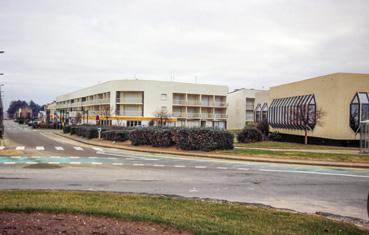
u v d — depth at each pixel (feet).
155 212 24.17
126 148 93.61
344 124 116.47
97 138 134.92
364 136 83.20
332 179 47.60
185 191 36.24
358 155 76.89
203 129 84.17
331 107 120.78
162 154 82.28
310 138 133.80
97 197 29.19
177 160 69.67
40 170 49.29
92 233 17.88
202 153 79.56
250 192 36.91
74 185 37.73
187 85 245.45
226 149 84.74
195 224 21.08
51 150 85.35
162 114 224.12
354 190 39.22
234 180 44.75
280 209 28.35
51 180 40.78
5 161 59.93
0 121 155.12
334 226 22.94
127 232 18.44
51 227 18.67
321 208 30.42
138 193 33.06
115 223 20.30
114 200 28.04
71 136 161.17
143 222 20.84
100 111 253.44
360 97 116.98
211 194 35.09
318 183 43.83
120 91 238.68
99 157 71.51
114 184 39.11
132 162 63.46
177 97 247.70
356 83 117.91
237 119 269.44
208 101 257.34
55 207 23.45
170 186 38.93
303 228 22.17
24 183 38.17
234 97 273.95
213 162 67.31
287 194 36.32
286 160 69.41
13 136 153.48
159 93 237.04
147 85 234.99
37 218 20.66
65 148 93.25
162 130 92.99
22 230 17.84
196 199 30.89
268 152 80.28
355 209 30.30
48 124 285.43
